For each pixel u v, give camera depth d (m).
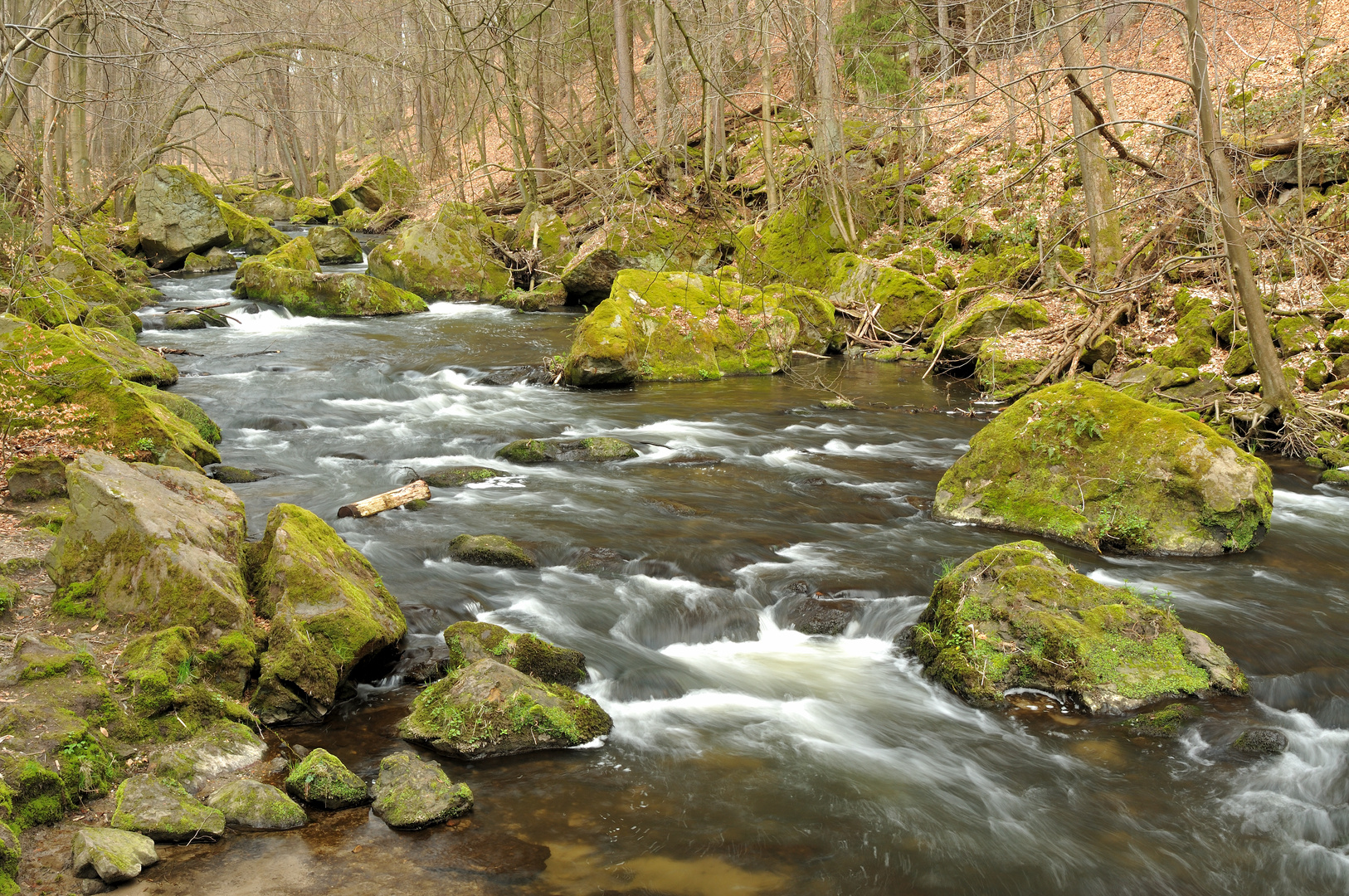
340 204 43.12
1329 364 12.57
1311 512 9.94
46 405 9.41
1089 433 9.18
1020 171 22.08
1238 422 12.35
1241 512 8.59
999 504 9.36
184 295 23.97
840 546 8.69
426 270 25.78
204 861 4.34
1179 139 16.83
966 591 6.76
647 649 6.91
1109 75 16.19
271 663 5.76
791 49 20.83
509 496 10.02
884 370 18.14
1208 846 4.82
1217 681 6.31
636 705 6.16
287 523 6.75
